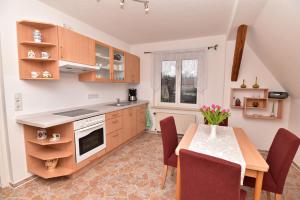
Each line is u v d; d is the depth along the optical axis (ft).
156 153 10.32
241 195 4.33
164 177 6.78
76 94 9.57
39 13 7.29
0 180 6.68
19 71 6.68
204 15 8.52
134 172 8.09
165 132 6.63
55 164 7.25
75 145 7.28
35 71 7.16
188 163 3.75
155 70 13.83
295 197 6.33
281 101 10.22
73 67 7.68
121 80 11.85
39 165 7.52
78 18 9.07
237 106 11.00
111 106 10.89
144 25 10.02
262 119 11.00
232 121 11.62
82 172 7.97
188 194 3.99
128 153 10.31
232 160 4.44
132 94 14.39
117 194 6.47
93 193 6.50
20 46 6.59
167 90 13.96
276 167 5.09
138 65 14.24
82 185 6.99
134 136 12.89
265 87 10.69
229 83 11.53
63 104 8.77
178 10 7.97
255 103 10.67
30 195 6.31
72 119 7.05
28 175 7.24
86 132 7.85
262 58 10.21
